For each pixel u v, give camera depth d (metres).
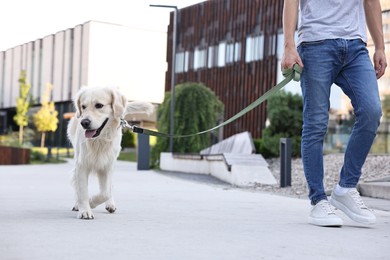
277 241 3.58
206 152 19.27
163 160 19.16
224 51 31.94
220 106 23.58
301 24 4.52
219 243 3.46
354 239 3.72
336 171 11.30
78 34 48.78
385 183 8.29
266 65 28.36
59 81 51.28
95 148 4.86
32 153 30.20
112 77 48.12
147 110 5.56
